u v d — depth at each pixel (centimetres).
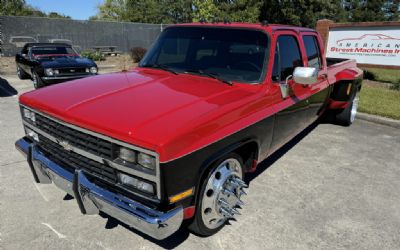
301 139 607
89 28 2503
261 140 349
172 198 245
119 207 249
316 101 503
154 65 412
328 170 475
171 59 406
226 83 349
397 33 1066
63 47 1200
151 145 230
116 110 269
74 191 277
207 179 284
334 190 417
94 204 273
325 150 554
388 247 313
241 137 306
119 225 328
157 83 339
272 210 365
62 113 279
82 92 315
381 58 1117
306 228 335
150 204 248
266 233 324
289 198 392
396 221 356
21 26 2258
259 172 460
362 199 398
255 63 359
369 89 1034
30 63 1074
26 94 339
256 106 330
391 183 442
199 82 349
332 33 1214
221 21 428
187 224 296
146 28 2681
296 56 424
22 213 341
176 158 238
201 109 277
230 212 311
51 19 2347
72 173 290
